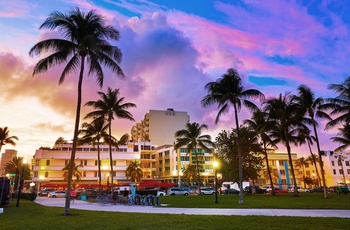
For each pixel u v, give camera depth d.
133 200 30.22
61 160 78.44
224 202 28.12
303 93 38.41
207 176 89.12
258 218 14.22
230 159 52.78
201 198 37.00
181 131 55.72
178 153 88.06
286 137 41.22
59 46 19.77
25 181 75.62
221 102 26.83
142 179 82.75
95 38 18.97
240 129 51.03
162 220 13.77
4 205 27.73
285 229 10.70
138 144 94.81
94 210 21.78
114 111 41.44
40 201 39.53
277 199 32.03
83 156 79.81
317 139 37.12
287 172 101.56
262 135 49.19
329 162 95.12
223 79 28.17
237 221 13.08
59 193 57.31
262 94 27.95
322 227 11.11
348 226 11.37
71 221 14.12
